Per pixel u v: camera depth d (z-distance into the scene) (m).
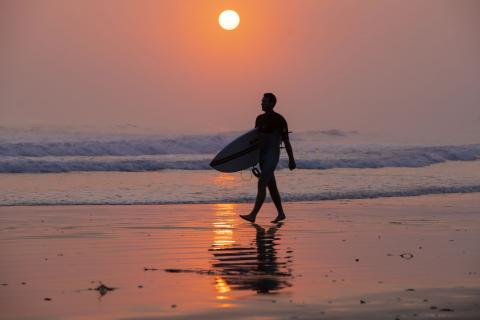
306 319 15.02
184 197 45.59
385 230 30.73
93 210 38.25
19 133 142.62
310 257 23.33
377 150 112.94
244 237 28.20
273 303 16.47
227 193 48.28
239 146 36.97
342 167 77.19
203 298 16.98
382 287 18.42
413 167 80.56
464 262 22.48
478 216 36.25
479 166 84.31
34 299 16.92
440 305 16.31
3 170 68.44
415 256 23.64
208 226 31.67
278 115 34.00
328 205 41.84
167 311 15.71
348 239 27.81
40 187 52.56
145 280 19.27
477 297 17.22
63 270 20.78
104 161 73.06
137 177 63.62
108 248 25.08
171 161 75.19
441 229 31.11
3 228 30.38
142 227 31.11
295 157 94.62
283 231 30.20
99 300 16.80
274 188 34.03
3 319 15.07
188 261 22.45
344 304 16.38
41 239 27.30
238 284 18.73
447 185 54.66
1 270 20.72
